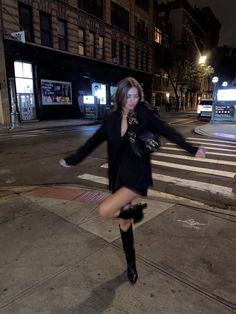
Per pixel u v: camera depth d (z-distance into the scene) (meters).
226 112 19.69
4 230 3.51
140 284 2.51
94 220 3.79
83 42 25.27
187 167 7.26
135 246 3.14
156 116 2.31
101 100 23.38
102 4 27.16
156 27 39.22
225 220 3.78
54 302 2.30
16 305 2.26
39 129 16.48
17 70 19.73
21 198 4.66
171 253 3.00
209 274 2.65
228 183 5.92
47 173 6.74
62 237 3.34
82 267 2.76
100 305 2.26
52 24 21.58
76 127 17.84
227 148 10.21
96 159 8.25
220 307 2.24
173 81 44.19
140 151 2.21
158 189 5.50
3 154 9.03
